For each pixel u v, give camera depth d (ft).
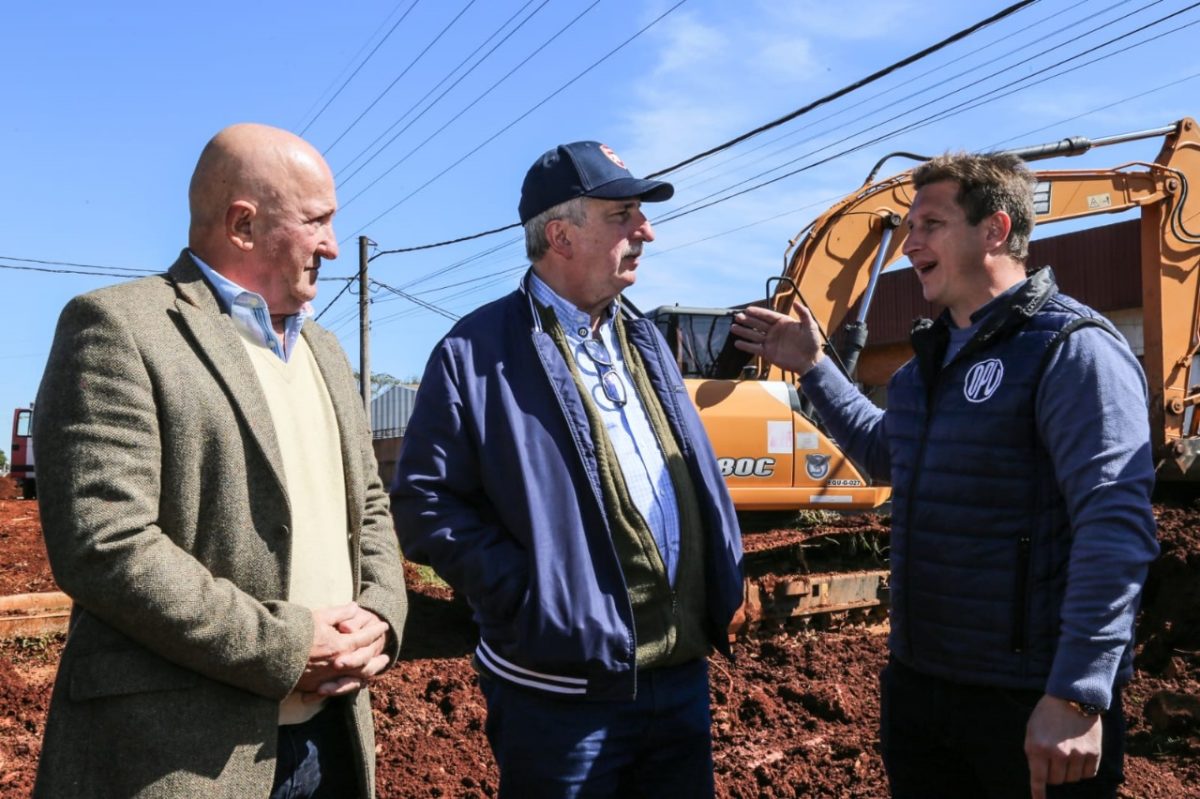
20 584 27.81
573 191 8.60
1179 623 19.43
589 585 8.00
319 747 7.66
